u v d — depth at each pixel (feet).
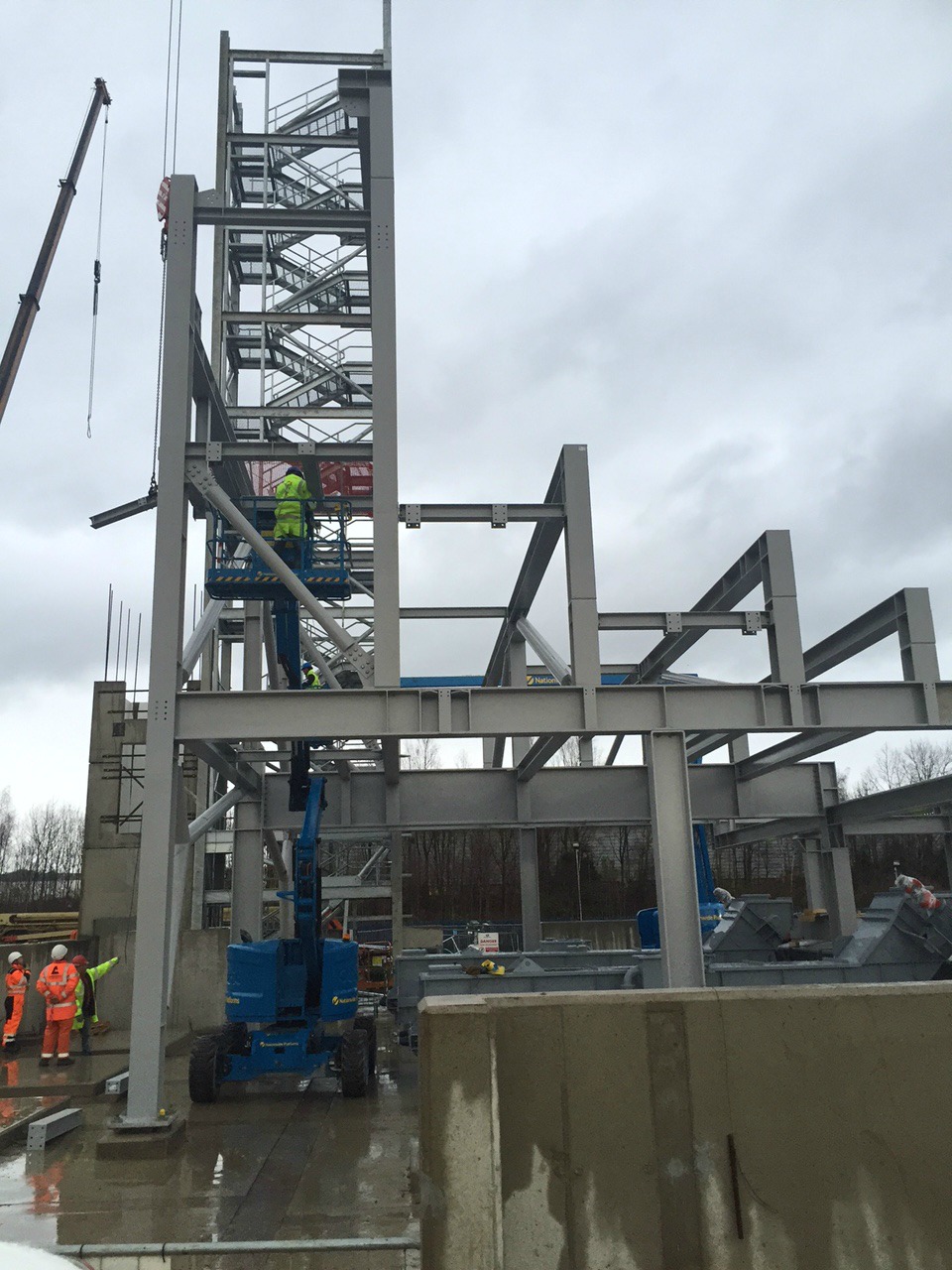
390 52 87.66
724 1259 14.55
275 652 53.98
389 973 92.38
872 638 46.75
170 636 38.99
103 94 120.47
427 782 59.31
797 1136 15.14
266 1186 30.68
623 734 41.06
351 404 87.25
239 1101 44.32
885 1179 15.08
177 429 40.78
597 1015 15.29
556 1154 14.74
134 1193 30.12
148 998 36.24
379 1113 41.42
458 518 44.04
